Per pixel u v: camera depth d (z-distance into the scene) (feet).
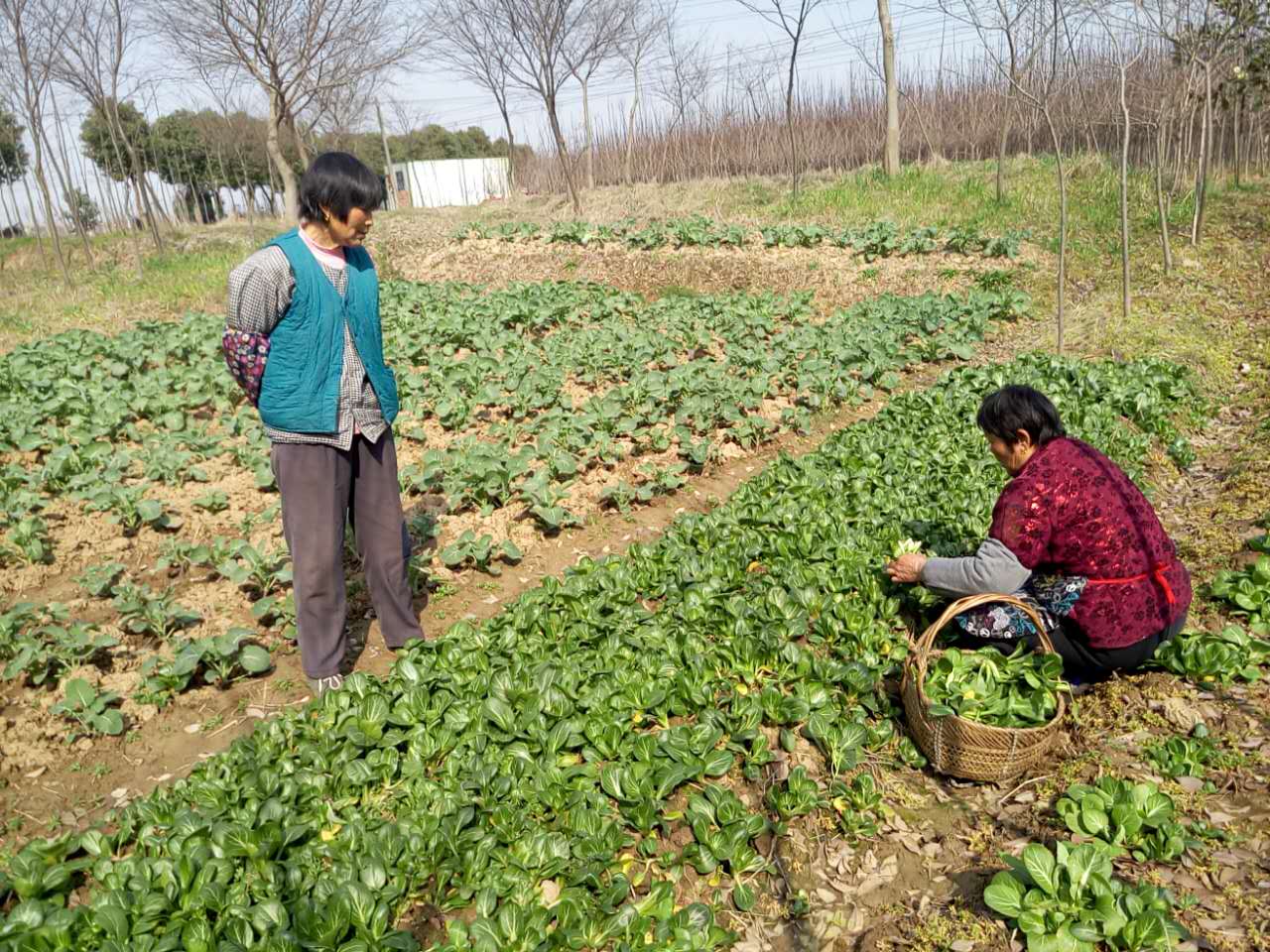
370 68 76.69
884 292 43.09
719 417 26.66
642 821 11.11
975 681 12.34
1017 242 45.03
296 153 112.98
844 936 10.03
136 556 19.34
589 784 11.81
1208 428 25.68
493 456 21.44
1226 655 13.05
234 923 9.34
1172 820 10.39
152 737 13.73
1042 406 12.61
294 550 13.76
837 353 31.55
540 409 27.78
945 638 14.51
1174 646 13.42
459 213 75.51
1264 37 46.55
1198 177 43.98
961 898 10.11
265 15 69.15
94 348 34.09
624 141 89.15
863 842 11.26
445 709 13.12
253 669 14.55
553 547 19.97
